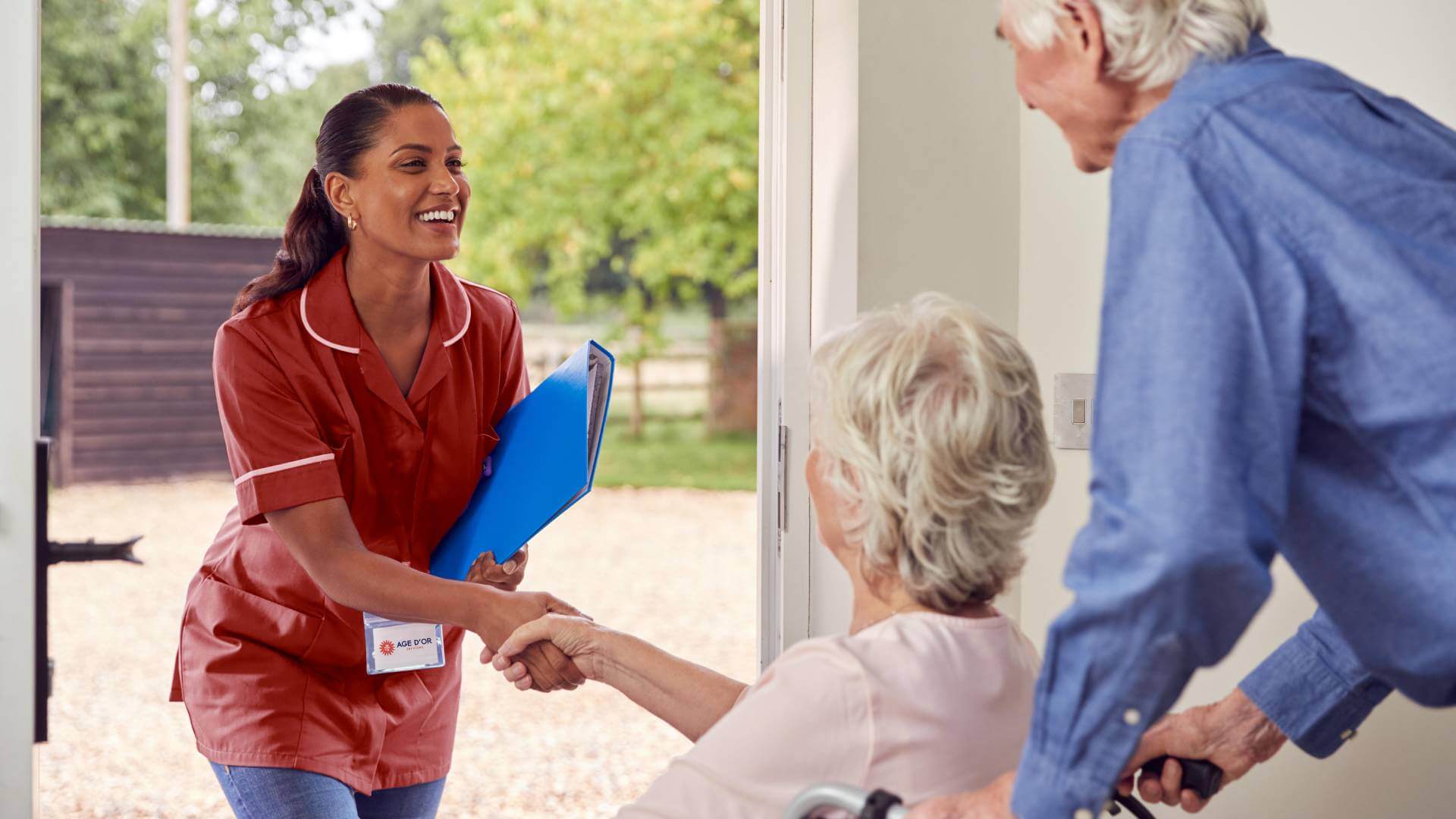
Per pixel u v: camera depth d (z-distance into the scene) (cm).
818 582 211
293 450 175
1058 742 97
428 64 1388
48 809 411
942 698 106
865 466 108
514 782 446
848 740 105
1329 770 186
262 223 1647
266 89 1638
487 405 201
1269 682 132
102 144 1555
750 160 1290
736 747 107
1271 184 96
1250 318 94
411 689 200
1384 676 108
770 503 212
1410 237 96
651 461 1314
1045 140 210
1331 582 105
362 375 184
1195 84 103
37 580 164
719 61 1283
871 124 201
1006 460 107
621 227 1358
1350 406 98
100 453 1068
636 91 1278
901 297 205
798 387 211
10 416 162
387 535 192
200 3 1598
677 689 143
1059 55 112
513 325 207
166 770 453
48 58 1514
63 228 1038
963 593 110
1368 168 97
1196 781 133
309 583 185
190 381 1109
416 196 177
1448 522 97
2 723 163
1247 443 93
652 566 834
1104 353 98
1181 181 96
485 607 169
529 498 183
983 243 211
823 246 208
